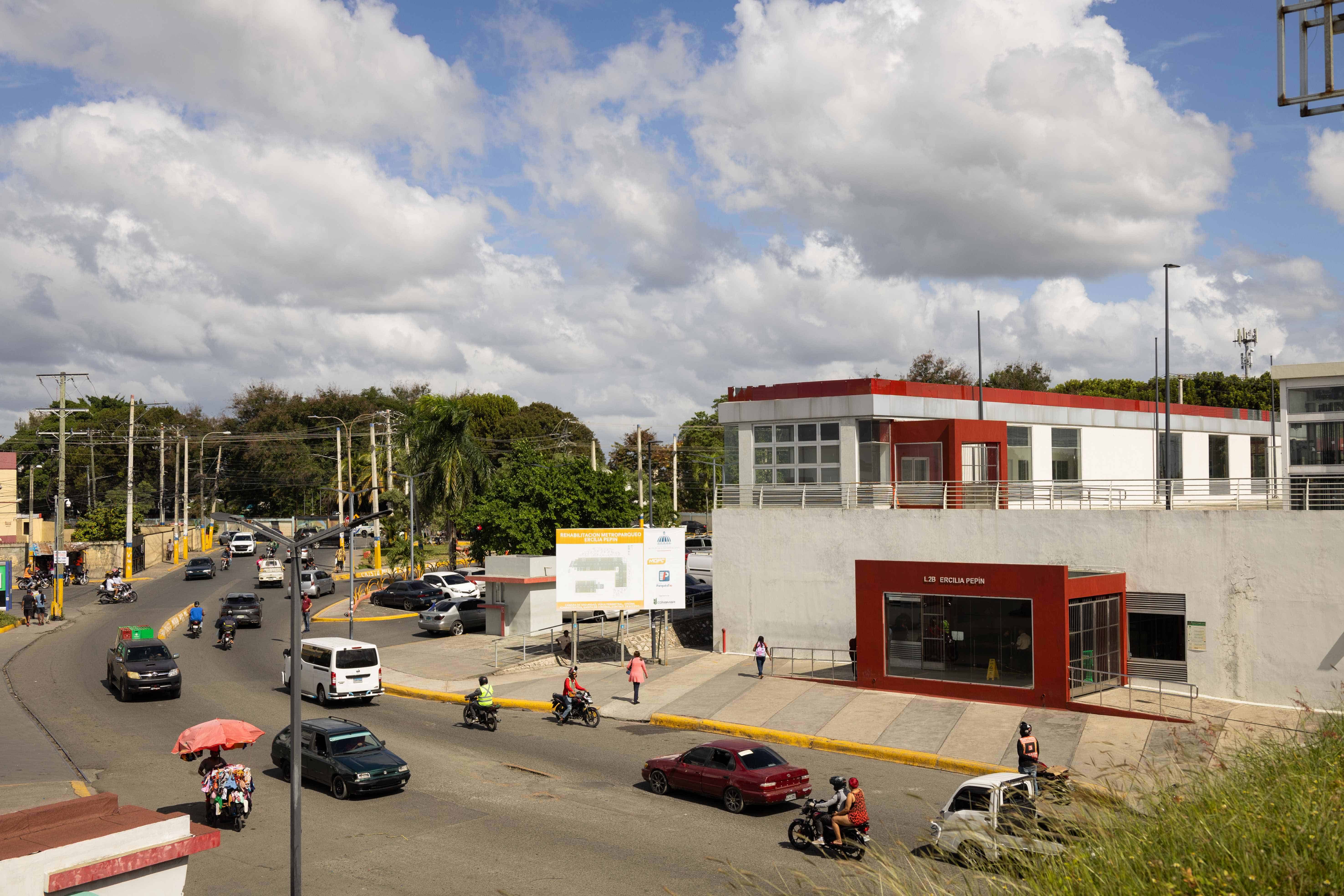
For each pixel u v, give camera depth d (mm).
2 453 84625
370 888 16734
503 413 130125
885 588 32688
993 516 34188
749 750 21656
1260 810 8469
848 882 11336
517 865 17734
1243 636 29094
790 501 40500
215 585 70938
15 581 72750
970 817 15438
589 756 26328
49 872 11523
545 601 46969
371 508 103312
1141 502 46344
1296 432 30047
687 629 44594
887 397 39094
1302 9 11578
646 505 72188
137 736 28391
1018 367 100375
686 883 16531
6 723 29438
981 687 30516
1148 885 7789
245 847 19062
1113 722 27188
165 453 122250
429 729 29859
